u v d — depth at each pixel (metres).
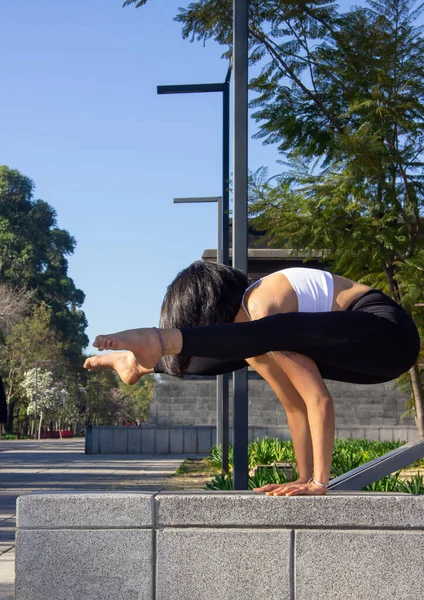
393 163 12.49
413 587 3.59
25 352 72.19
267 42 12.70
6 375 73.81
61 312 87.06
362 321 3.57
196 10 12.15
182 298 3.81
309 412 3.76
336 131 12.48
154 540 3.67
